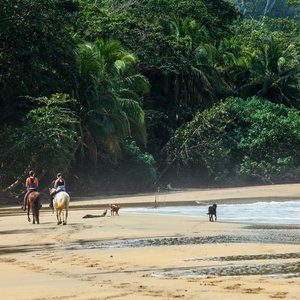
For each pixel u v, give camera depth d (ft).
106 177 292.81
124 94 293.02
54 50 258.78
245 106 352.28
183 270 61.98
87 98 269.64
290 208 169.89
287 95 397.60
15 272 63.46
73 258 73.31
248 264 65.31
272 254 73.36
